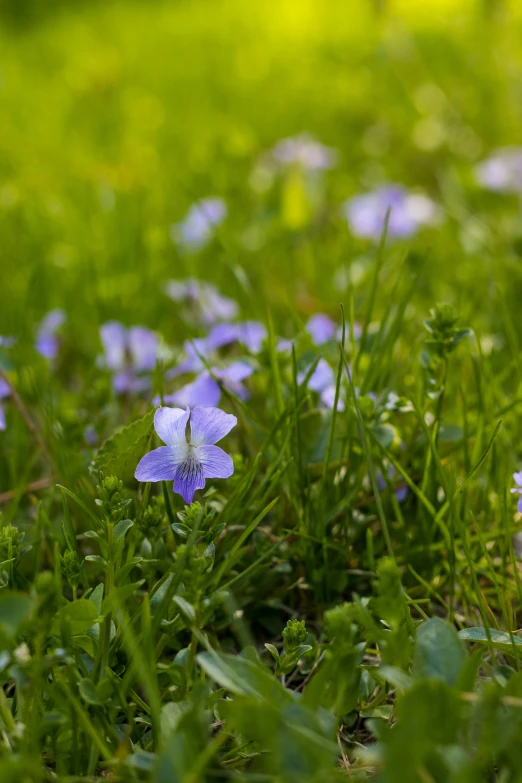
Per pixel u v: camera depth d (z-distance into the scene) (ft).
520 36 4.34
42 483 1.67
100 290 2.10
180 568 1.35
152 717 1.33
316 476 1.58
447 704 1.27
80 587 1.54
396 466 1.52
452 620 1.48
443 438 1.61
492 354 1.75
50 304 2.25
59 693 1.34
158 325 2.10
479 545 1.56
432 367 1.58
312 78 4.73
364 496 1.60
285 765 1.25
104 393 1.78
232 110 4.26
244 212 2.90
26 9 8.04
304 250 2.57
